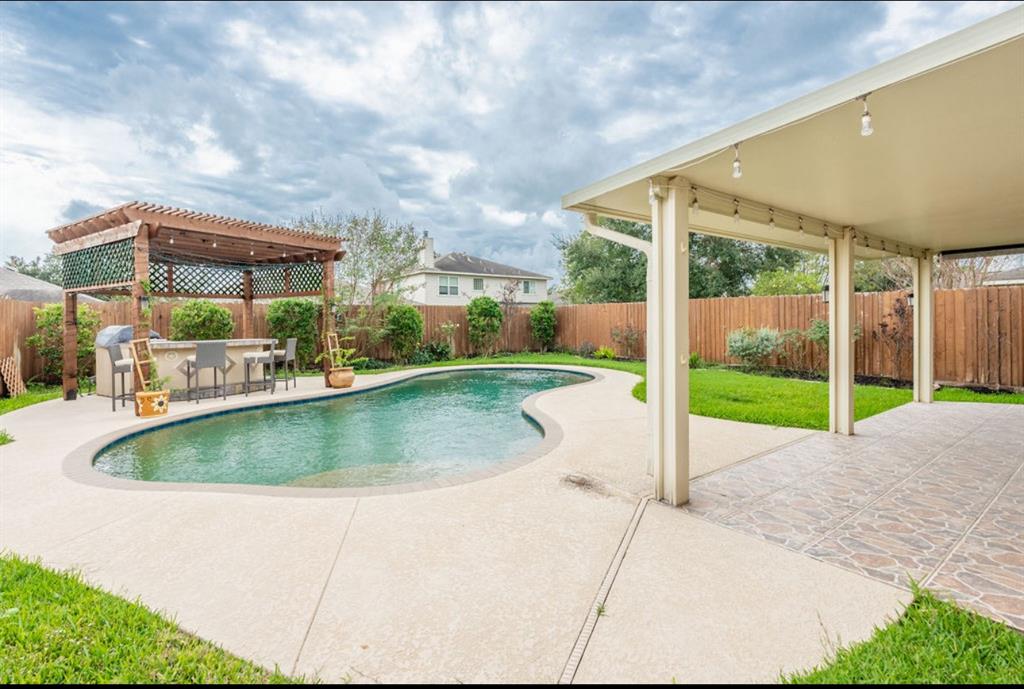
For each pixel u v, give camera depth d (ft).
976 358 32.14
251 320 45.88
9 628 7.68
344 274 58.54
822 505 13.23
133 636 7.57
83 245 30.35
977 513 12.55
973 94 8.70
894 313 35.37
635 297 75.46
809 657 7.19
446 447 21.93
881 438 20.48
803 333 40.01
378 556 10.38
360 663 7.09
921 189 15.10
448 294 90.79
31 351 36.60
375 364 51.47
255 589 9.09
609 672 6.91
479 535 11.41
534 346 66.69
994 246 27.12
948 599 8.63
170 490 14.57
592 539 11.19
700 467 16.66
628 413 26.50
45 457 17.98
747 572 9.67
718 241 68.39
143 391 26.66
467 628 7.91
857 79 8.56
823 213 18.72
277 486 15.28
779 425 23.13
